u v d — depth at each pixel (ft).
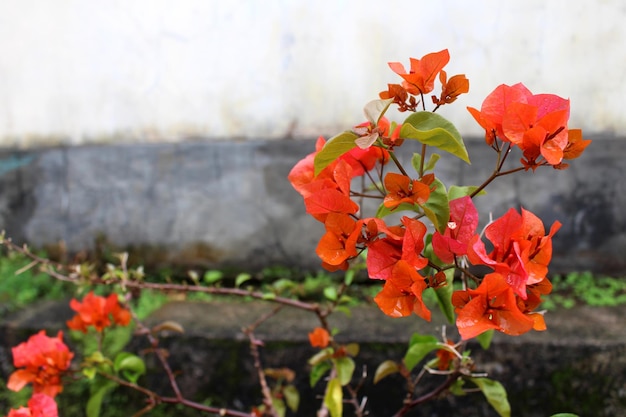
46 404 2.49
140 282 3.22
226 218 5.83
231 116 5.81
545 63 5.35
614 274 5.54
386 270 1.94
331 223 2.00
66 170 6.06
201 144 5.82
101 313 3.08
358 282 5.57
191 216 5.87
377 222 1.95
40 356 2.84
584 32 5.32
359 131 1.98
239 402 4.56
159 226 5.92
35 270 5.95
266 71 5.71
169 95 5.88
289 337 4.48
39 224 6.14
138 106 5.94
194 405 3.13
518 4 5.31
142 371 3.06
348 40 5.55
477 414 4.31
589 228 5.50
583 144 1.94
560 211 5.49
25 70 6.07
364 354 4.37
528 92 1.99
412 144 5.41
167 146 5.88
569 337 4.27
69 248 6.08
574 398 4.20
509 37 5.34
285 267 5.77
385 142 2.01
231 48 5.73
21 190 6.15
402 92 2.06
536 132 1.87
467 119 5.45
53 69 6.03
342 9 5.53
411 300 1.92
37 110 6.09
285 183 5.72
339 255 1.99
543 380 4.23
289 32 5.63
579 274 5.54
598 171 5.43
